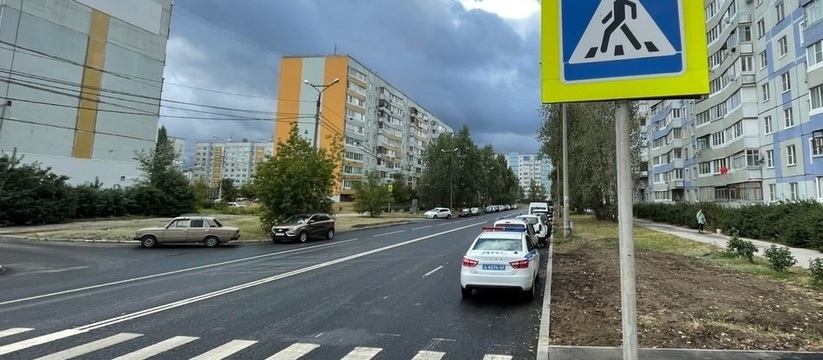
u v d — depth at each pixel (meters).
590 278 10.98
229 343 6.11
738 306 7.82
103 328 6.84
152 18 53.94
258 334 6.58
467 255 9.30
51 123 44.16
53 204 30.62
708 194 41.78
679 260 14.24
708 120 41.75
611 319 7.07
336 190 30.06
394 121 97.62
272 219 26.48
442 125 128.88
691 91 2.91
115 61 49.72
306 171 26.61
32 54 42.72
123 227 28.27
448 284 10.89
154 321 7.30
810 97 24.83
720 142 38.88
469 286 9.07
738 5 33.38
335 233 29.88
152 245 20.98
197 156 115.00
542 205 39.84
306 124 77.75
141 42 52.56
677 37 2.97
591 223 37.31
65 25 45.28
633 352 3.00
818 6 23.73
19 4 41.75
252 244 22.80
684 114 49.94
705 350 5.50
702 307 7.73
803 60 26.05
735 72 34.06
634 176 37.16
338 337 6.45
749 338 6.05
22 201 28.81
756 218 23.52
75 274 12.66
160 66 54.81
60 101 44.84
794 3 26.95
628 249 3.05
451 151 73.44
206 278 11.81
